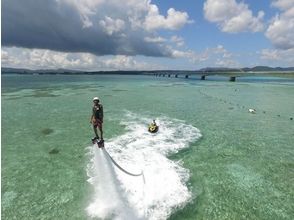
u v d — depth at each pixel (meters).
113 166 11.65
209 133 19.94
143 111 29.22
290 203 10.61
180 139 18.14
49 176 13.00
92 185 12.00
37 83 81.88
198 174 12.98
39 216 9.91
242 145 17.25
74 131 20.56
